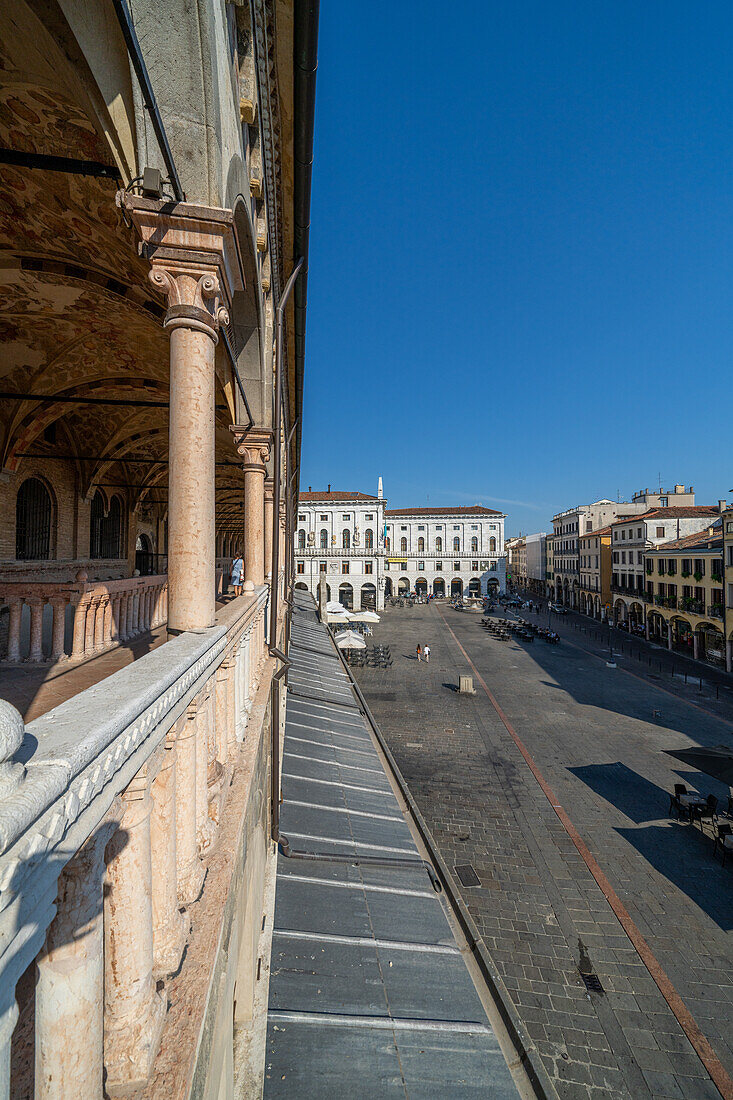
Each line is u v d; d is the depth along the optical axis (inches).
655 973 320.5
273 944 204.7
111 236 202.2
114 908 57.5
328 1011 179.5
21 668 174.4
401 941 219.8
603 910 377.4
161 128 91.5
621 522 1915.6
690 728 792.9
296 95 183.0
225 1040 93.4
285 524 498.0
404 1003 188.1
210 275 119.0
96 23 97.3
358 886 250.7
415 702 909.8
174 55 108.3
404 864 274.1
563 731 769.6
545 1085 166.4
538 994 304.2
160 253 116.0
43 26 100.8
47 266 229.8
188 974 72.9
